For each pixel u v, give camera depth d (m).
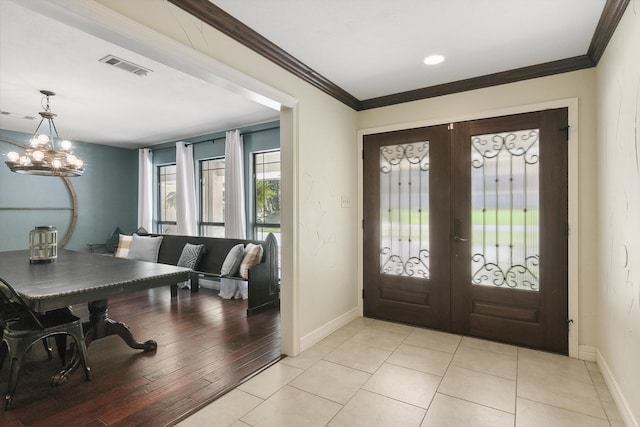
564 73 2.66
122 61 2.72
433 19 2.08
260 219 4.88
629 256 1.79
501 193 2.93
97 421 1.86
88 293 2.06
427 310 3.29
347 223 3.49
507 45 2.41
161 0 1.74
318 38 2.32
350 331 3.23
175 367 2.50
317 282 3.00
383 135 3.50
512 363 2.54
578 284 2.61
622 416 1.87
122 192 6.38
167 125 4.80
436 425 1.82
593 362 2.54
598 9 1.97
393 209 3.47
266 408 1.98
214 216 5.45
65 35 2.31
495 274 2.96
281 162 2.74
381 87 3.22
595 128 2.53
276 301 4.10
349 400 2.06
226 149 4.87
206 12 1.93
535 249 2.80
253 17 2.06
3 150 5.04
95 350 2.80
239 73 2.17
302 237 2.80
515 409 1.96
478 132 3.01
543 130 2.74
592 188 2.55
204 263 4.70
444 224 3.19
